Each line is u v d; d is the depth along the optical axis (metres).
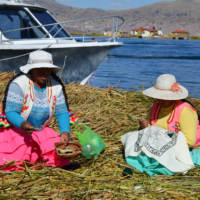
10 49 7.41
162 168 3.22
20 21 8.34
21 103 3.09
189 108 3.33
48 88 3.23
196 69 17.45
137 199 2.77
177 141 3.29
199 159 3.44
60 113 3.35
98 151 3.66
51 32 8.63
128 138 3.61
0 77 7.44
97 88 7.04
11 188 2.86
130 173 3.26
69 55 8.00
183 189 2.92
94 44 8.14
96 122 4.79
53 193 2.81
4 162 3.17
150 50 38.16
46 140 3.30
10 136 3.22
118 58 24.03
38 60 3.00
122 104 5.84
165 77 3.29
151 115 3.61
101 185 2.96
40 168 3.28
